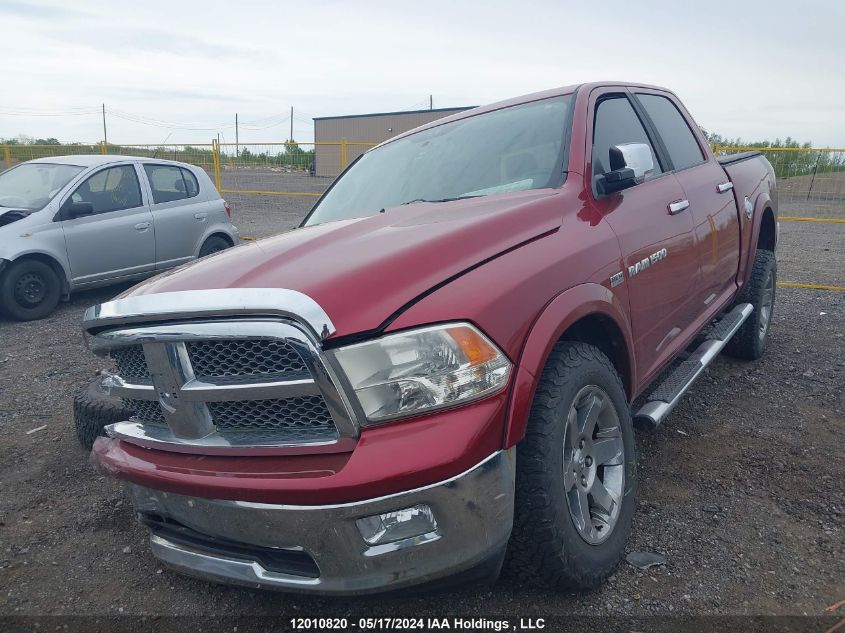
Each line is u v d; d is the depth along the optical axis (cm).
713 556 261
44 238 723
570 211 274
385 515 191
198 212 880
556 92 359
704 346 384
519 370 208
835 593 238
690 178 390
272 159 1836
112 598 258
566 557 219
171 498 216
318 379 191
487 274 219
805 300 730
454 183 328
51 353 596
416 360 193
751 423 387
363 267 212
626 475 260
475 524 195
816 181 1237
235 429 212
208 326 202
